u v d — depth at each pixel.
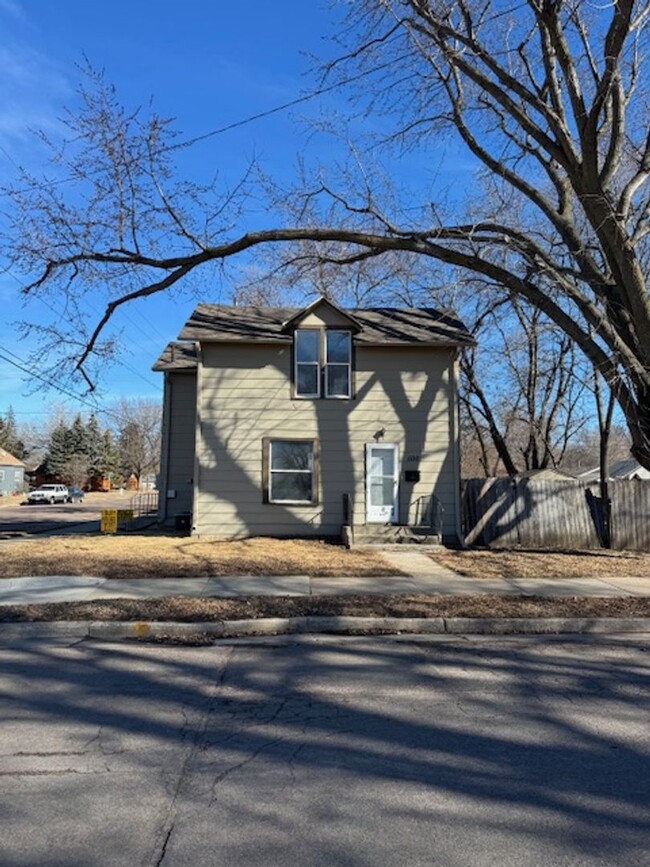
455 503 17.58
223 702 5.73
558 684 6.34
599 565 13.60
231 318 19.00
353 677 6.53
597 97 11.78
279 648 7.71
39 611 8.87
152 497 57.47
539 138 13.57
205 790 4.02
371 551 15.46
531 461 31.05
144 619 8.55
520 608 9.36
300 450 17.77
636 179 13.20
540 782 4.16
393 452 17.81
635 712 5.53
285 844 3.40
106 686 6.18
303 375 17.95
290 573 12.09
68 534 19.92
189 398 21.28
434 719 5.32
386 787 4.08
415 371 18.05
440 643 8.03
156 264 15.34
